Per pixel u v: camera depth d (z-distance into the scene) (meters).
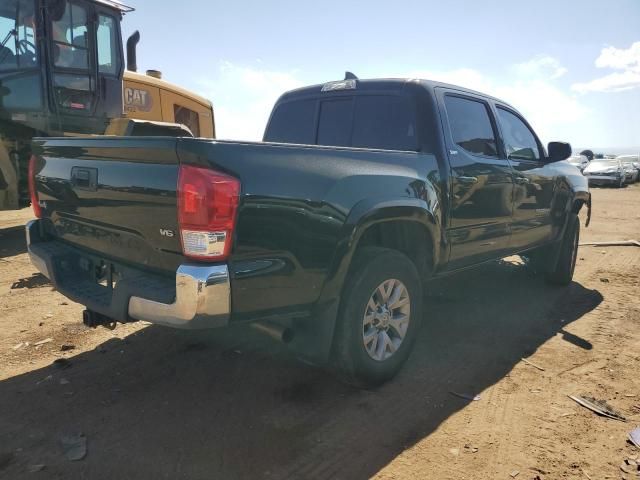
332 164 3.19
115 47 8.02
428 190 3.80
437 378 3.79
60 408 3.26
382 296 3.56
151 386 3.58
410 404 3.41
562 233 6.06
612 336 4.66
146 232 2.92
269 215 2.81
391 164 3.61
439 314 5.23
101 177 3.15
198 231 2.61
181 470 2.69
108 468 2.69
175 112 9.68
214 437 2.99
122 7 7.93
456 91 4.50
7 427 3.04
